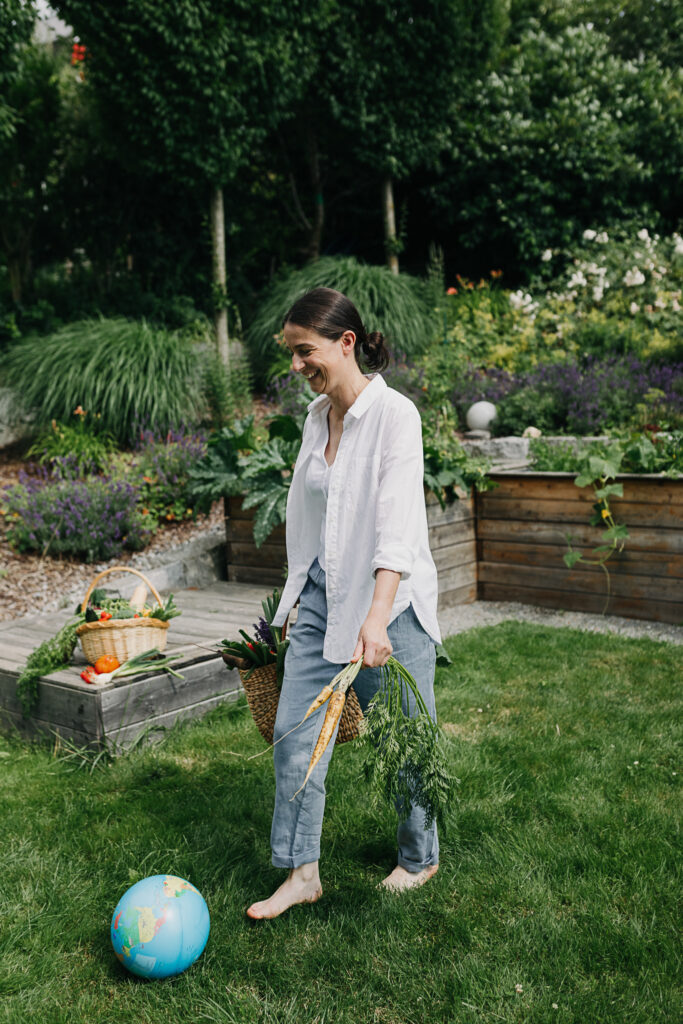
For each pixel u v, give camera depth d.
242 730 3.47
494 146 11.23
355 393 2.17
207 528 6.43
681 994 1.87
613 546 5.11
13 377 8.02
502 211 11.44
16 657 3.81
